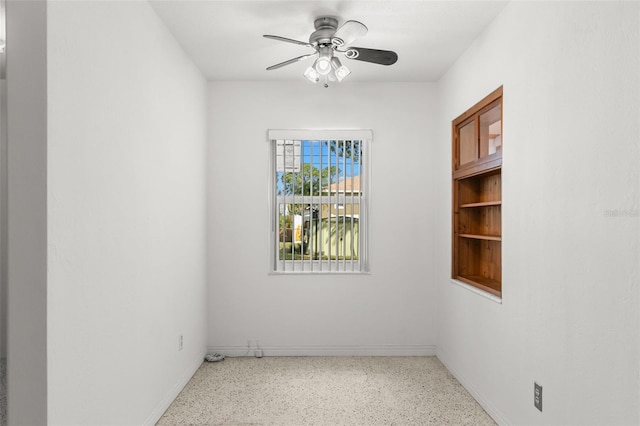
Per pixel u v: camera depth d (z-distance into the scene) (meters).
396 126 4.23
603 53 1.76
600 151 1.78
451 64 3.74
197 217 3.77
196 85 3.75
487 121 3.08
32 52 1.60
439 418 2.84
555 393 2.09
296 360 4.04
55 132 1.65
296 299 4.20
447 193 3.89
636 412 1.58
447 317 3.84
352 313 4.21
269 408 2.98
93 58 1.93
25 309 1.60
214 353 4.15
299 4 2.69
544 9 2.21
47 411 1.60
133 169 2.38
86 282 1.88
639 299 1.57
